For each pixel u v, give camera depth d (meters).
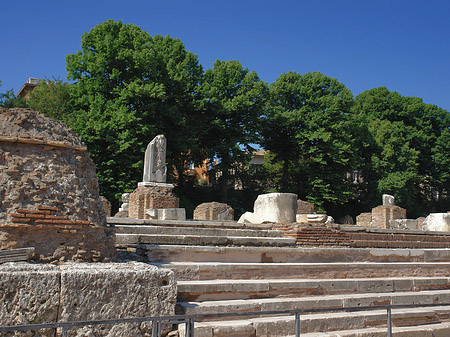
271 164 53.09
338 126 45.97
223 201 44.44
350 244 12.29
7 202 6.26
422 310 9.68
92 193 7.18
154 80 37.16
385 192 50.75
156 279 6.48
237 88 44.16
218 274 8.40
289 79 49.66
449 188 60.97
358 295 9.55
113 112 33.75
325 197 46.16
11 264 5.87
